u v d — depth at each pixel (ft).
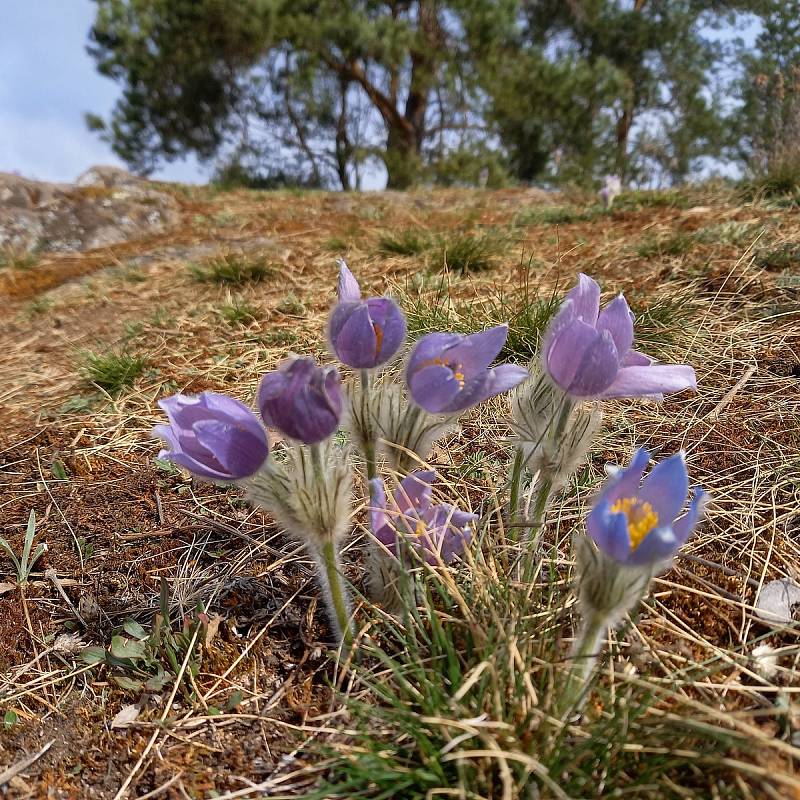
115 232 3.91
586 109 9.71
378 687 0.80
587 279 0.85
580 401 0.94
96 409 1.72
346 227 3.54
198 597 1.08
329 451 0.88
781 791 0.66
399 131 10.03
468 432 1.46
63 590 1.11
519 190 5.10
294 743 0.85
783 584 0.99
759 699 0.81
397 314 0.84
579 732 0.72
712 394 1.51
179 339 2.10
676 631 0.91
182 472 1.41
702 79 10.75
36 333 2.44
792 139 3.73
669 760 0.70
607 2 10.25
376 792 0.74
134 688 0.94
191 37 8.75
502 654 0.81
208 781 0.81
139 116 9.98
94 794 0.81
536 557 1.00
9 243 3.67
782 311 1.80
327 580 0.92
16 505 1.34
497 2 8.47
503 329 0.81
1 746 0.87
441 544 0.90
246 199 4.99
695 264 2.16
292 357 0.79
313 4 8.61
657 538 0.65
